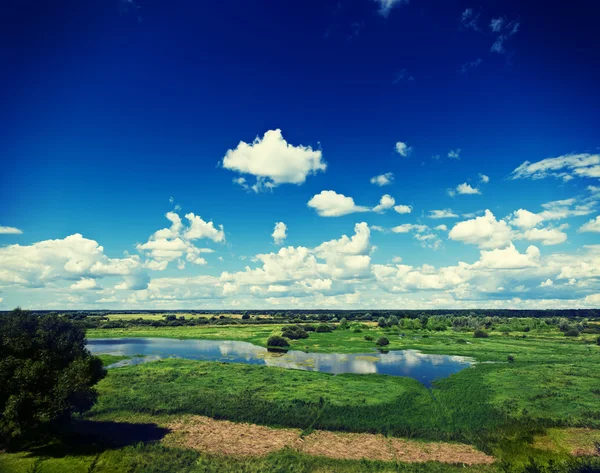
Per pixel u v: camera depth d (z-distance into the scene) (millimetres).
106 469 24250
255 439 32188
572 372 54906
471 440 32062
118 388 45062
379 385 48188
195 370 55125
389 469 26484
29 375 26047
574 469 23609
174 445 30062
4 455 25141
